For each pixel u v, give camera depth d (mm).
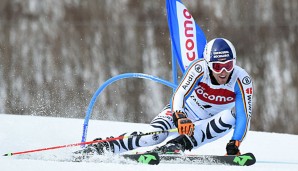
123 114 55406
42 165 16156
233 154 19703
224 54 19344
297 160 22469
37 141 24781
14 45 59969
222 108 20688
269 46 58156
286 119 55531
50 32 60875
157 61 58906
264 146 26094
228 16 59562
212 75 20000
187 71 19984
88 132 28000
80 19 61594
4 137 24703
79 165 16453
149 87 56812
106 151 19797
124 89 56594
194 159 18781
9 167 15672
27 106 56406
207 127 20344
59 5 61781
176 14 25797
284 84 56188
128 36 60312
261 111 55844
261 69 57156
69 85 57500
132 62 59125
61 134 26828
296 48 57625
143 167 16625
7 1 61594
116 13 61719
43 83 57688
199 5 60031
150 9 61438
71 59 59281
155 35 60188
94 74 58500
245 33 58719
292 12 58844
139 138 20266
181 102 19500
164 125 20562
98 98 55875
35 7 61875
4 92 57031
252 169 17312
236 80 20094
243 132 20031
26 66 58656
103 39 60312
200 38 25766
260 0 59281
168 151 19344
